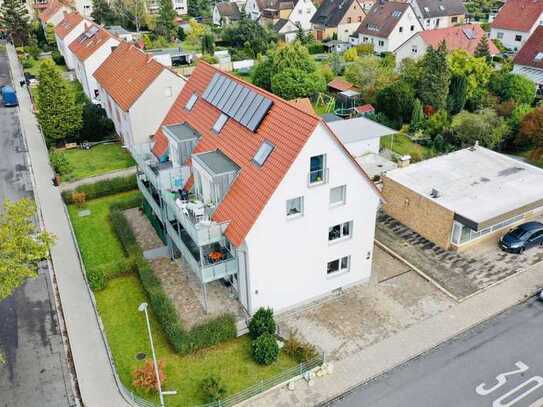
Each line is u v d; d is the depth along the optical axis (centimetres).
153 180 3012
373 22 8744
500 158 3778
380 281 2906
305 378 2266
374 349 2422
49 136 4747
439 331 2528
